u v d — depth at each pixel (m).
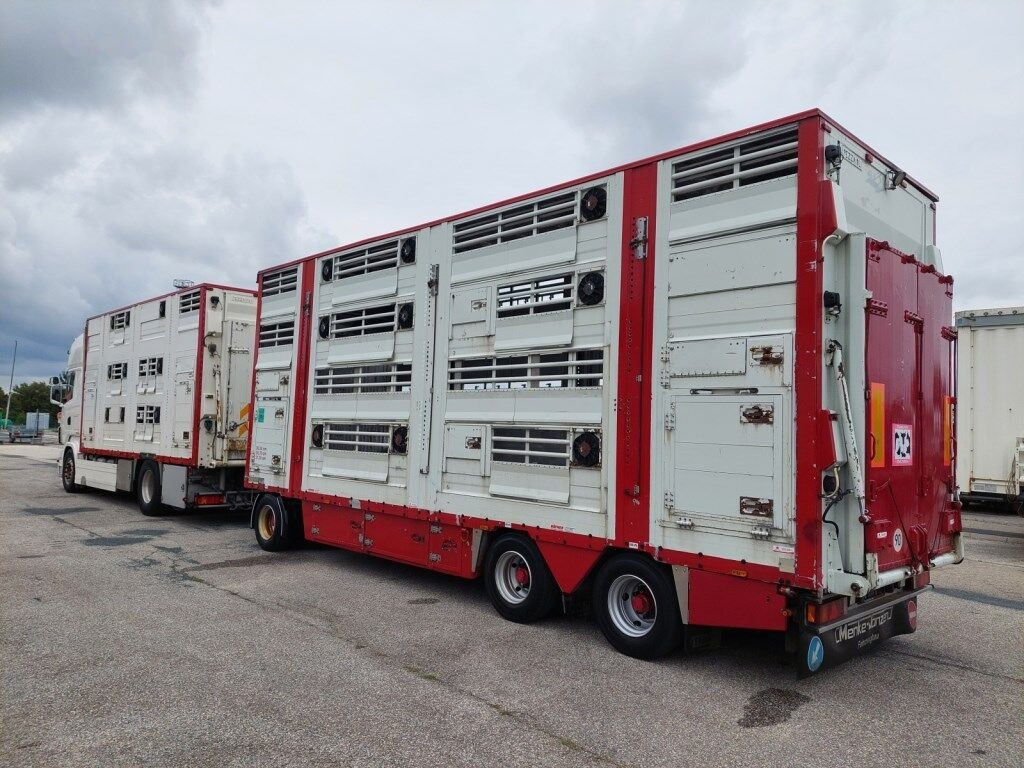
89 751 3.51
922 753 3.64
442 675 4.66
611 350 5.20
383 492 7.15
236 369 10.93
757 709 4.18
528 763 3.45
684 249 4.81
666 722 3.97
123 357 13.16
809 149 4.25
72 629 5.49
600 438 5.21
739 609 4.39
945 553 5.31
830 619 4.26
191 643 5.21
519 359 5.93
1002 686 4.64
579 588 5.42
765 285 4.38
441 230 6.76
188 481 10.67
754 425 4.33
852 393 4.12
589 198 5.45
